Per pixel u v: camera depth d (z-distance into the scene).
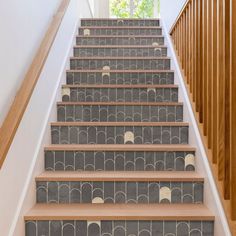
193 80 2.91
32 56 2.50
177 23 3.80
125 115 3.20
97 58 4.05
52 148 2.66
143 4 7.99
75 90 3.45
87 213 2.14
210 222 2.10
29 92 2.02
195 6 2.89
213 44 2.30
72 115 3.19
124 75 3.74
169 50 4.20
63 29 3.73
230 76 1.93
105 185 2.39
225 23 2.01
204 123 2.51
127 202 2.39
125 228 2.09
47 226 2.09
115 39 4.62
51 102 3.02
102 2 7.84
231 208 1.88
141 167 2.66
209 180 2.25
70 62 4.05
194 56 2.89
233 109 1.89
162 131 2.94
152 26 5.13
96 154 2.66
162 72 3.73
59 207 2.28
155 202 2.39
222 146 2.09
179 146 2.73
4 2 1.92
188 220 2.10
